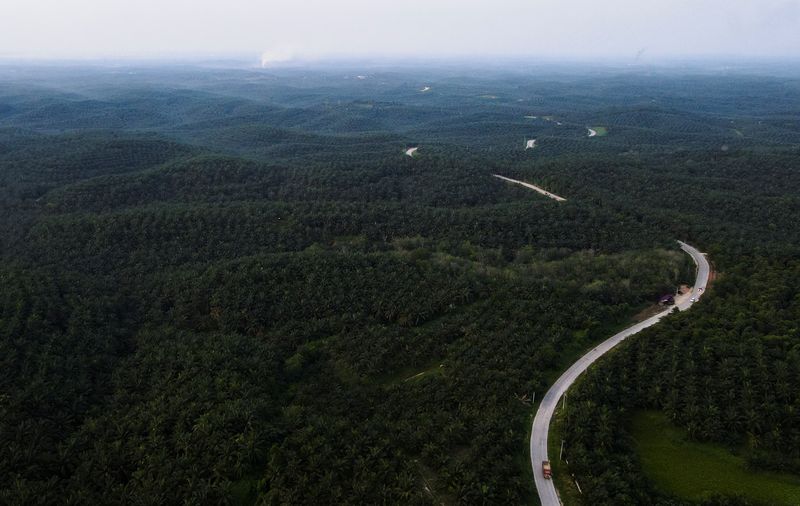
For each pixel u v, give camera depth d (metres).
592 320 113.06
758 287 117.25
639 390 92.88
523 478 77.19
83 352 106.25
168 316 125.50
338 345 108.94
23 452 77.19
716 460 82.19
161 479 73.69
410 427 85.25
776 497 75.81
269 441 81.44
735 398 88.56
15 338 102.81
